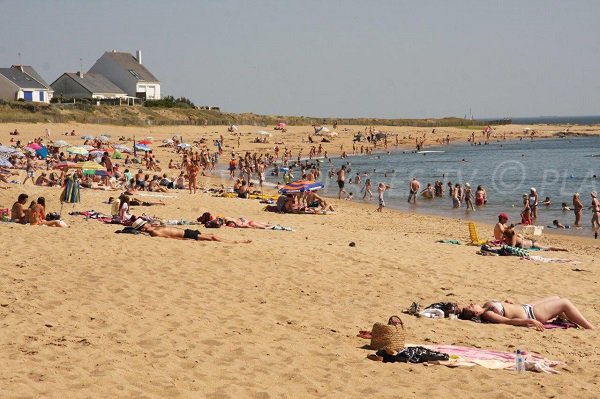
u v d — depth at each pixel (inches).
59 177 1336.1
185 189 1469.0
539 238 957.8
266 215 1049.5
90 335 326.6
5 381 250.7
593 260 682.8
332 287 478.3
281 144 3223.4
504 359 331.9
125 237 586.6
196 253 541.6
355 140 3580.2
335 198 1557.6
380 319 401.4
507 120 5836.6
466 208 1359.5
